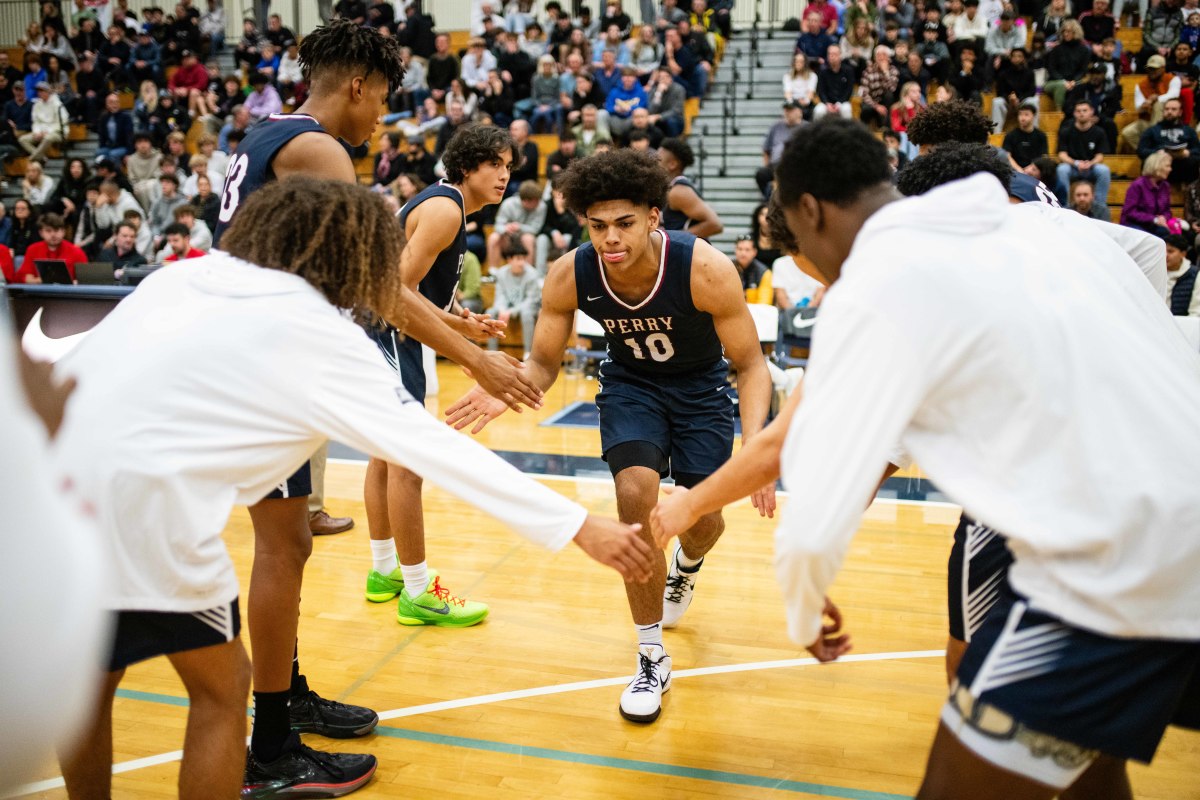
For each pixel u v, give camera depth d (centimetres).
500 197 323
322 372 151
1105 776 169
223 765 164
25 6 1512
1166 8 1074
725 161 1064
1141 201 861
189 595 150
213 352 149
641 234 244
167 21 1388
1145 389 131
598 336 771
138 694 275
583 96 1077
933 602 348
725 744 248
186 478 146
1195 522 127
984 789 135
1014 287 131
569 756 242
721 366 287
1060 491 128
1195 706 147
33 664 85
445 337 237
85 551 91
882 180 152
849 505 127
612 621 331
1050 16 1091
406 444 154
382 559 345
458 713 265
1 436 83
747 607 344
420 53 1244
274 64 1285
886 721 260
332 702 254
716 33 1213
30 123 1284
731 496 173
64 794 217
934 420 134
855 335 128
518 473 163
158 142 1201
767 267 804
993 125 274
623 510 260
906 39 1097
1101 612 129
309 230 162
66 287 433
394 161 1029
